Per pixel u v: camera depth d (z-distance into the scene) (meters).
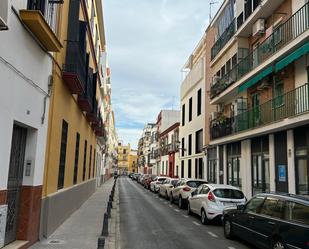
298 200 7.78
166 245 9.93
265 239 8.45
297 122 14.44
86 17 16.97
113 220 14.38
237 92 22.09
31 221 8.60
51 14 9.40
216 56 27.02
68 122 13.34
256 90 20.77
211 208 13.44
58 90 10.88
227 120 23.52
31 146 8.67
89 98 17.56
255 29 20.00
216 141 25.00
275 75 18.09
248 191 20.80
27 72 7.81
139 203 22.27
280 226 7.88
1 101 6.39
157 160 66.06
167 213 17.30
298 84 15.79
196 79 34.34
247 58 20.97
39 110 8.85
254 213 9.36
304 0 15.34
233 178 23.56
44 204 9.73
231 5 24.64
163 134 59.31
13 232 8.18
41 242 9.16
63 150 12.62
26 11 7.18
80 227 11.84
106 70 41.41
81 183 18.89
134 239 10.75
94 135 28.97
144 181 44.00
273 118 17.41
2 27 5.93
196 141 33.97
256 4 19.97
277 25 18.08
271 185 17.72
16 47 7.07
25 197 8.48
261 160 19.31
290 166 16.02
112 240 10.23
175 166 45.09
